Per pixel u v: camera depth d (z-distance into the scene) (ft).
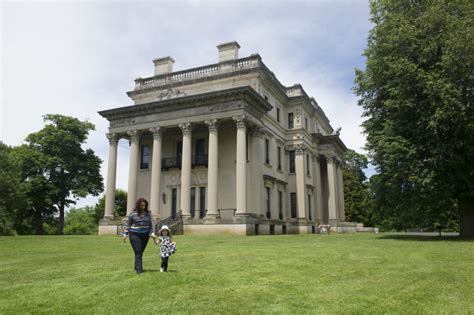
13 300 21.59
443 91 65.31
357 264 34.19
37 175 153.69
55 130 161.58
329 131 184.65
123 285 24.75
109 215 119.75
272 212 119.44
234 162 116.16
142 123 120.37
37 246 58.34
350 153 217.77
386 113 80.74
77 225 298.35
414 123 72.49
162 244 30.04
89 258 40.40
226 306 19.85
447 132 70.13
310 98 158.30
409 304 20.24
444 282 25.91
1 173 135.85
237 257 39.29
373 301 20.77
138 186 129.29
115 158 124.26
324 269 31.22
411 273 29.37
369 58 83.51
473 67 68.03
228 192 115.03
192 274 28.45
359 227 171.63
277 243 60.49
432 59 74.13
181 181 111.04
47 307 20.17
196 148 124.06
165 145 128.98
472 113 68.44
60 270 31.71
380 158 73.05
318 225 137.80
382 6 81.46
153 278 26.73
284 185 132.87
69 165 159.84
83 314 18.88
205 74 124.26
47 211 165.68
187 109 113.60
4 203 138.92
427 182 65.26
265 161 119.34
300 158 134.00
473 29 64.49
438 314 18.47
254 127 114.73
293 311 18.90
